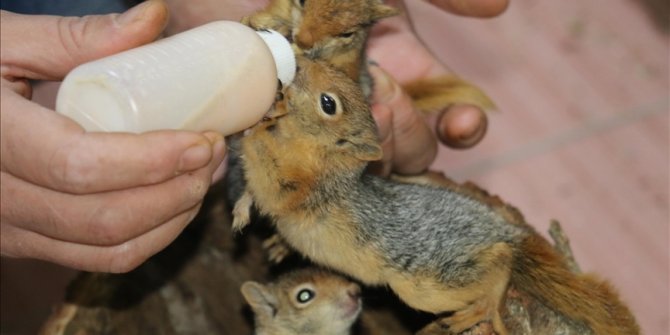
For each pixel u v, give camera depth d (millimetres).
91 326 734
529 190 1035
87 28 614
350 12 752
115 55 605
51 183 593
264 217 755
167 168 592
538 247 694
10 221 628
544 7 1250
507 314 687
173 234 641
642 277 953
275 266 808
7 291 1006
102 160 582
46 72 626
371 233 696
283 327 771
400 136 786
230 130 625
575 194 1028
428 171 825
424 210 701
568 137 1087
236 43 619
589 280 696
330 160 684
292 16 751
